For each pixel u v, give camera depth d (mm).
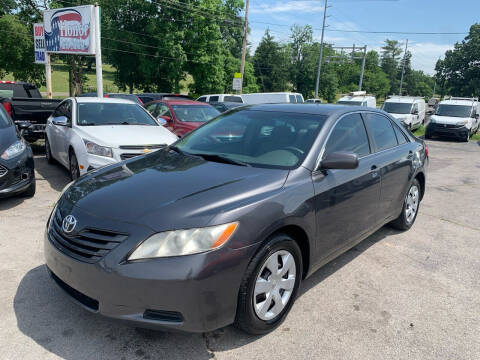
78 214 2572
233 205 2477
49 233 2748
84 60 32625
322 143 3277
